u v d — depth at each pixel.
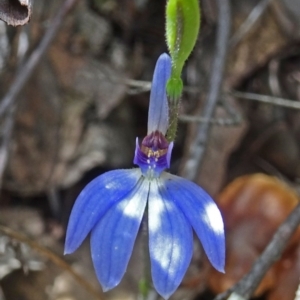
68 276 0.23
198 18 0.17
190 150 0.22
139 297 0.22
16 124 0.24
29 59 0.23
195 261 0.22
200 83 0.25
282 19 0.27
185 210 0.17
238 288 0.19
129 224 0.17
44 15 0.24
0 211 0.24
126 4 0.26
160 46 0.26
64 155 0.24
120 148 0.24
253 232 0.22
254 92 0.26
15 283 0.22
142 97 0.25
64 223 0.23
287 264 0.22
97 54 0.25
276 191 0.22
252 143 0.25
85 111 0.24
